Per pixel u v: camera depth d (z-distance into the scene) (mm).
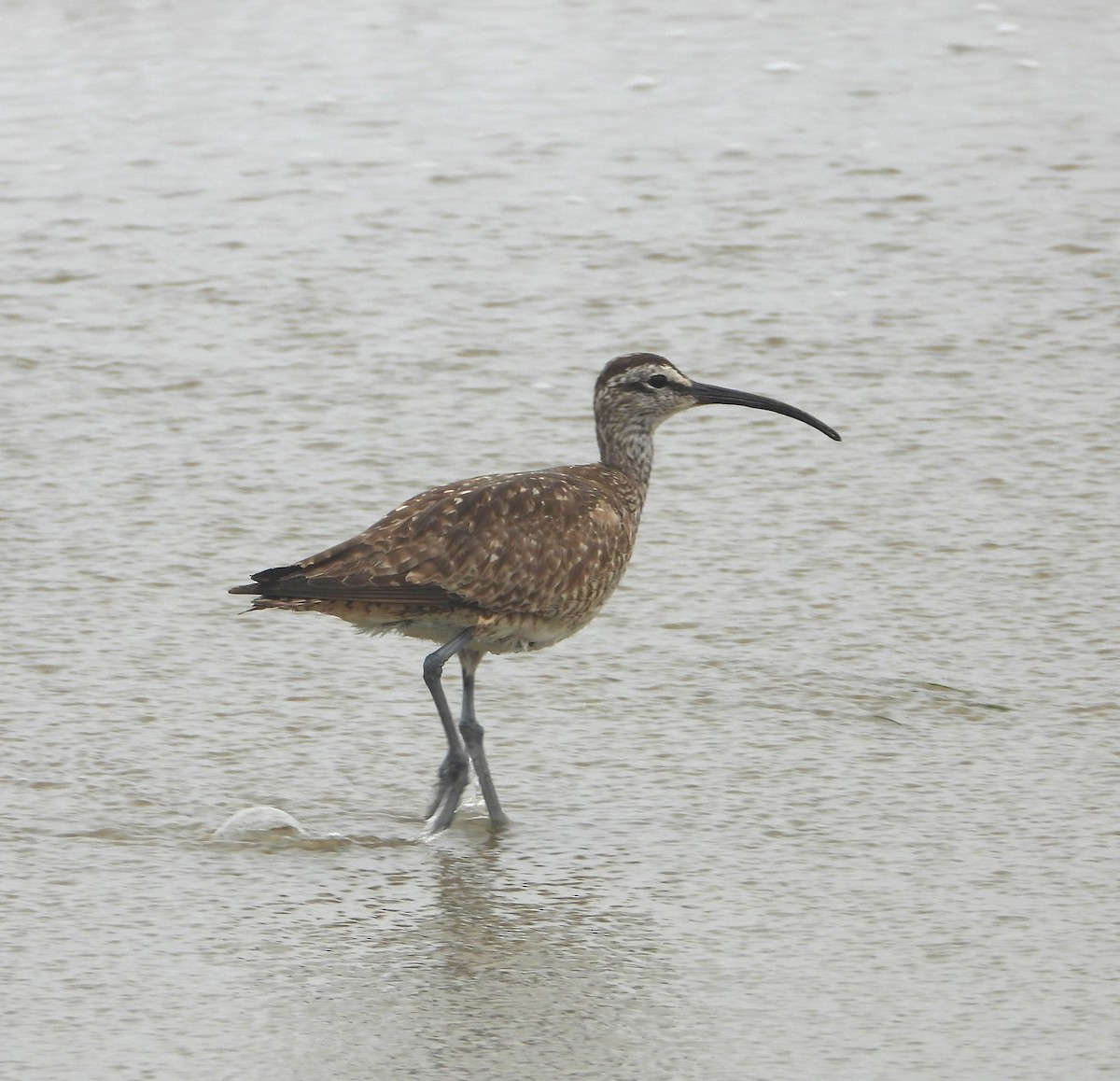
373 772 11773
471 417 16734
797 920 9938
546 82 24969
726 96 24422
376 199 21391
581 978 9391
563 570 11570
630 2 28250
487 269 19672
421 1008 9102
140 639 13344
